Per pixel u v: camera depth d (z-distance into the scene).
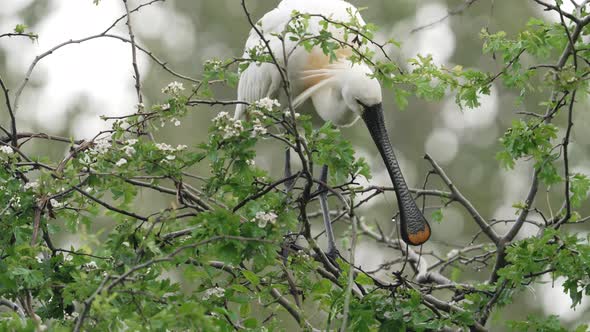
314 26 13.65
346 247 14.05
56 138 10.85
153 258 8.70
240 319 9.70
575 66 10.80
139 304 8.43
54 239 17.95
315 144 9.52
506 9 31.72
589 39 14.49
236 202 9.52
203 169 22.05
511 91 31.56
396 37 30.61
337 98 13.96
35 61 11.05
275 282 9.80
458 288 11.08
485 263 12.97
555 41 11.99
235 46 32.28
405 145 31.98
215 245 8.88
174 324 7.84
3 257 9.63
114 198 9.43
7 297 9.41
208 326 7.80
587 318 24.39
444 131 32.09
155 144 9.32
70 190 9.65
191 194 9.48
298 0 13.92
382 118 13.41
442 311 10.57
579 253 10.33
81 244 12.34
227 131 9.09
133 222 9.49
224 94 28.66
